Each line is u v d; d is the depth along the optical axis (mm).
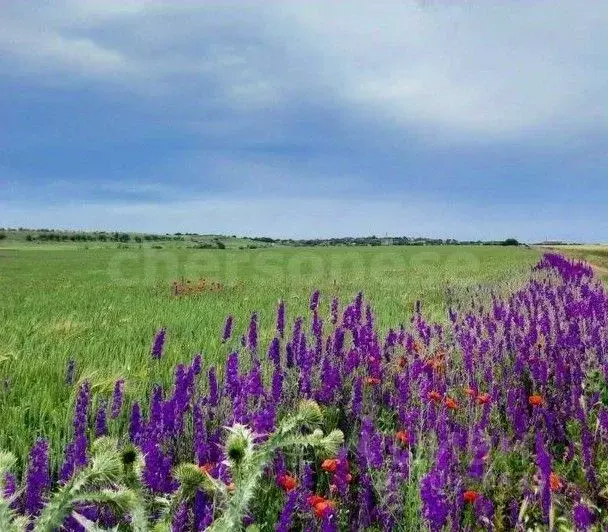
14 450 4402
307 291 21375
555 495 3816
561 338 7234
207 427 4566
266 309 14828
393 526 3402
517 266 39062
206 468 3266
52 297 19438
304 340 6246
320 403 5273
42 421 5129
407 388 5363
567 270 23859
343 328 7582
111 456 1965
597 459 4457
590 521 3469
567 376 6062
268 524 3248
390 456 4012
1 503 1818
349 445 4160
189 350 8461
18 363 7281
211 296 19344
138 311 14383
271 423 3922
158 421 4266
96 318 12805
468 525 3438
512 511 3699
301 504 3383
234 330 10805
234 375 4914
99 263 54000
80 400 4457
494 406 5332
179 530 2764
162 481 3225
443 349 7406
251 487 2039
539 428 5066
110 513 2656
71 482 1877
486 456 3883
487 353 6898
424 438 4473
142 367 7055
